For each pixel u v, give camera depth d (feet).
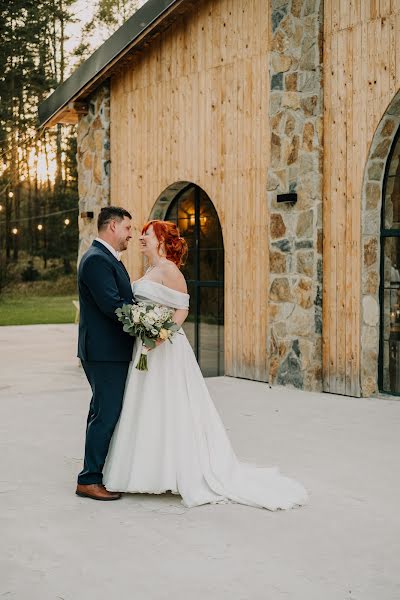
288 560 11.03
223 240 31.55
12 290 116.78
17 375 33.24
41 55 99.14
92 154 38.04
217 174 31.04
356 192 25.38
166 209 35.40
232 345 30.63
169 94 33.35
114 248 14.48
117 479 14.25
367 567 10.76
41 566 10.88
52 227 123.75
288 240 27.48
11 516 13.21
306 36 26.68
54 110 39.50
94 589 10.05
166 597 9.77
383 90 24.34
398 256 25.85
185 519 13.00
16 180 103.35
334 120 26.11
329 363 26.48
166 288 14.52
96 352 14.14
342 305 25.95
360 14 25.02
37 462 17.06
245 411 22.97
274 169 27.96
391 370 25.79
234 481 14.32
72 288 119.03
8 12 96.53
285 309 27.66
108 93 36.96
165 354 14.33
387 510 13.39
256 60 28.94
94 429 14.29
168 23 32.63
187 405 14.32
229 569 10.70
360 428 20.40
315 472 15.94
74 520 12.98
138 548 11.59
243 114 29.63
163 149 33.91
